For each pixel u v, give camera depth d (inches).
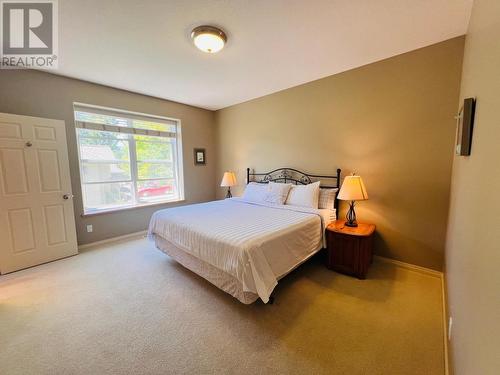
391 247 106.5
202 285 91.1
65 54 94.7
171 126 174.4
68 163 117.9
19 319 71.1
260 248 70.7
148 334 64.8
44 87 111.9
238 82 129.1
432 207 94.6
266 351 58.6
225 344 61.0
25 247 105.3
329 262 102.7
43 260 110.6
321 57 99.9
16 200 102.3
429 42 88.5
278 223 90.3
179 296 83.5
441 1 65.5
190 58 99.4
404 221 102.0
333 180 123.8
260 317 71.7
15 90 104.3
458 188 64.3
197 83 130.0
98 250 127.8
